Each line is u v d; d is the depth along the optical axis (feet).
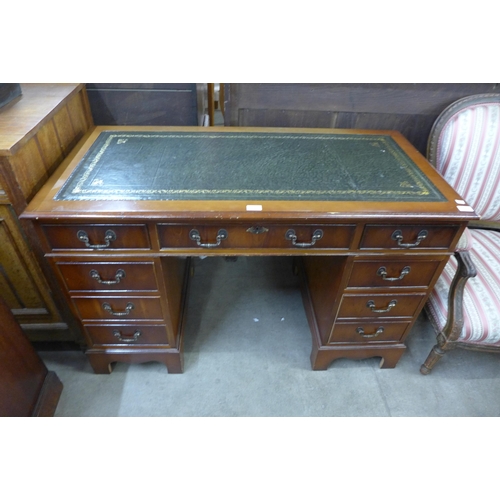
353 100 4.52
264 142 4.12
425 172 3.66
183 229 3.09
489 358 4.93
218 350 4.89
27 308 4.10
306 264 5.26
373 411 4.29
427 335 5.19
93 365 4.39
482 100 4.19
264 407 4.28
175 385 4.46
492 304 3.75
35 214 2.83
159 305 3.76
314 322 4.63
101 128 4.27
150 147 3.90
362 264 3.48
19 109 3.41
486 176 4.28
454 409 4.33
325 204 3.09
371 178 3.52
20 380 3.60
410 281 3.68
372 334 4.21
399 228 3.19
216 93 7.37
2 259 3.60
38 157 3.30
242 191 3.22
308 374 4.64
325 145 4.12
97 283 3.50
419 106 4.54
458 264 3.63
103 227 3.03
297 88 4.43
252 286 5.89
